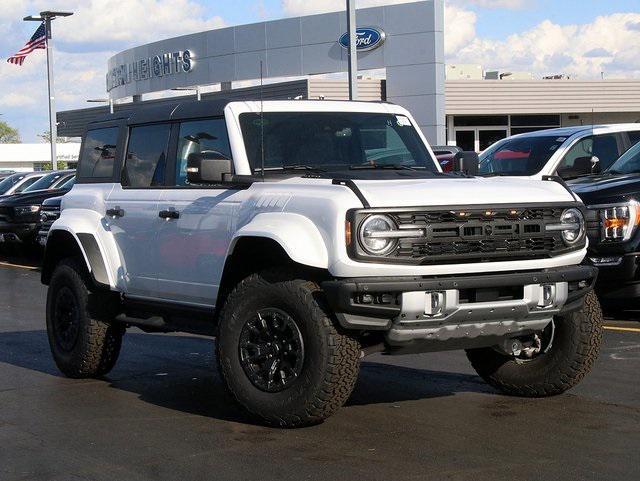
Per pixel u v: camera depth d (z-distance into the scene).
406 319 5.96
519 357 7.16
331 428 6.43
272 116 7.22
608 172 11.51
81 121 58.34
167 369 8.79
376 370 8.41
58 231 8.32
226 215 6.77
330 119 7.40
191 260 7.12
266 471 5.55
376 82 40.69
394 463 5.63
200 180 6.74
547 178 6.82
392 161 7.50
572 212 6.51
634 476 5.31
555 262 6.40
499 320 6.24
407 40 39.47
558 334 6.93
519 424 6.46
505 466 5.53
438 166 7.62
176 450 6.04
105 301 8.09
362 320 5.95
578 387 7.52
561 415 6.67
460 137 43.62
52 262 8.72
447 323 6.08
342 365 6.05
